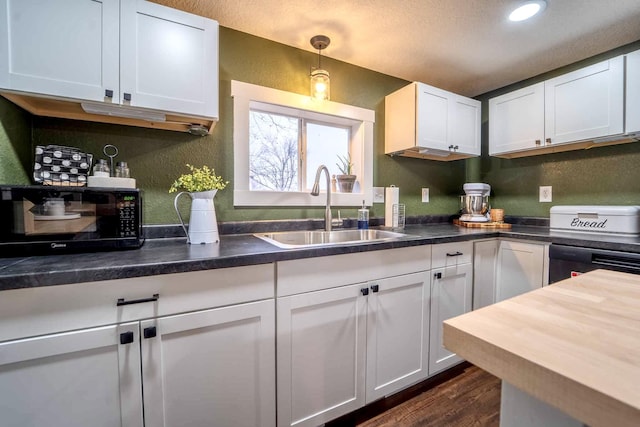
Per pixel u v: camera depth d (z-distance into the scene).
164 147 1.53
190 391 0.99
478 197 2.30
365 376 1.37
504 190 2.48
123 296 0.88
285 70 1.84
